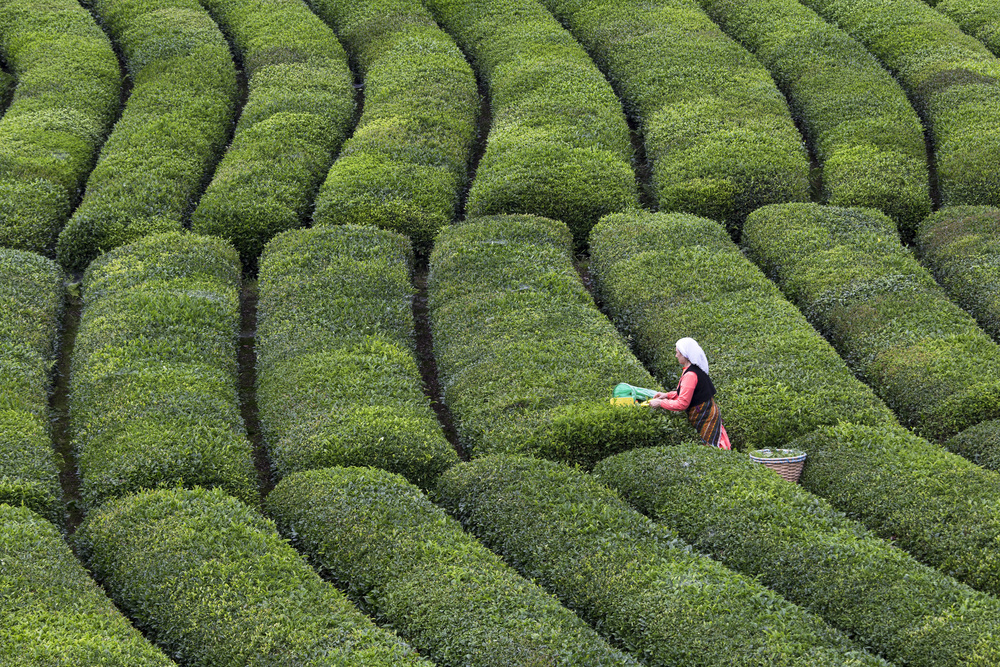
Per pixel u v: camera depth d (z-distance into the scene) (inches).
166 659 2009.1
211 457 2694.4
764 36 5295.3
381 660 1957.4
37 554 2287.2
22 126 4608.8
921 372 2928.2
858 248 3622.0
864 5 5497.1
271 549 2331.4
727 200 4025.6
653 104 4736.7
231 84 5137.8
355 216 3988.7
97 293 3526.1
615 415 2733.8
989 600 2052.2
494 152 4365.2
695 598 2080.5
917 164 4173.2
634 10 5546.3
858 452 2568.9
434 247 3841.0
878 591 2092.8
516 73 4968.0
